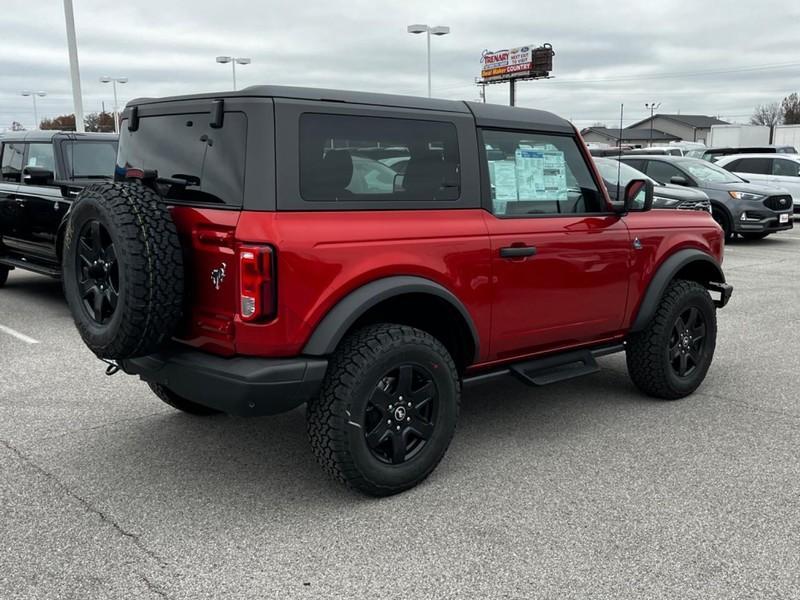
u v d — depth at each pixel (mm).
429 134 3797
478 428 4676
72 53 16578
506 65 50594
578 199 4539
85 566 3045
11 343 6820
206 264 3396
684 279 5520
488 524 3406
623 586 2898
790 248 14453
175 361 3488
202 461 4137
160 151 3770
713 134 37188
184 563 3072
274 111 3260
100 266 3502
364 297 3408
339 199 3434
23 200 8148
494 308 4039
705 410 5020
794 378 5785
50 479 3887
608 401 5215
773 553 3145
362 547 3205
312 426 3488
